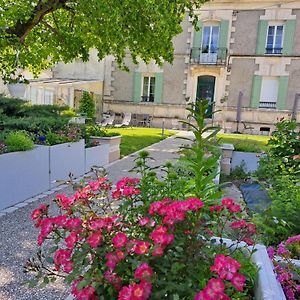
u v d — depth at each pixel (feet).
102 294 4.55
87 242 4.80
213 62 61.62
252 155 22.84
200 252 4.99
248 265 5.87
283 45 58.90
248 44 60.23
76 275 4.74
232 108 61.98
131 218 5.74
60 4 26.37
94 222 5.12
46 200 15.14
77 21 30.37
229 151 22.06
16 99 29.89
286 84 59.36
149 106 66.44
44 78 68.33
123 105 67.77
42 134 19.70
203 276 4.64
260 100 61.36
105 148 24.89
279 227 9.29
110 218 5.29
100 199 7.34
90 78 68.23
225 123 62.34
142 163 8.24
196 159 7.16
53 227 5.32
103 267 4.71
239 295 5.20
